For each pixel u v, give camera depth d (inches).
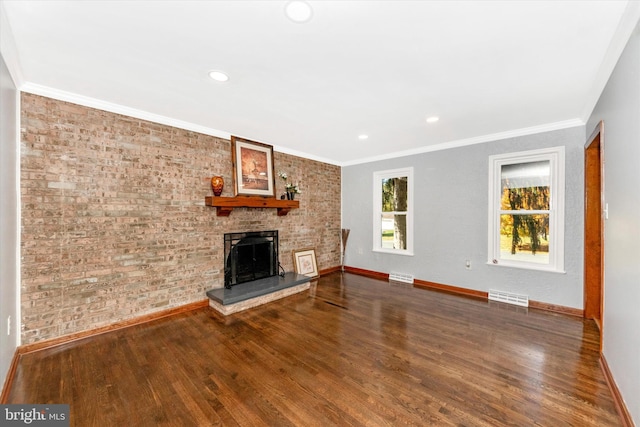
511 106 109.0
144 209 117.3
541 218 137.3
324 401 69.2
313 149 184.9
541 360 87.7
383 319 122.0
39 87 92.0
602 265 85.4
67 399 69.5
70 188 99.1
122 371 81.7
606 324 81.0
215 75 85.4
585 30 63.3
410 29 63.6
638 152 59.1
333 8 56.9
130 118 113.4
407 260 187.6
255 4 55.9
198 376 79.6
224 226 146.6
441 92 96.9
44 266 94.0
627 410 61.8
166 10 57.7
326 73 84.0
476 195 156.1
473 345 97.9
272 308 136.0
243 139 153.6
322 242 211.3
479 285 155.4
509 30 63.7
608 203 80.7
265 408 66.8
